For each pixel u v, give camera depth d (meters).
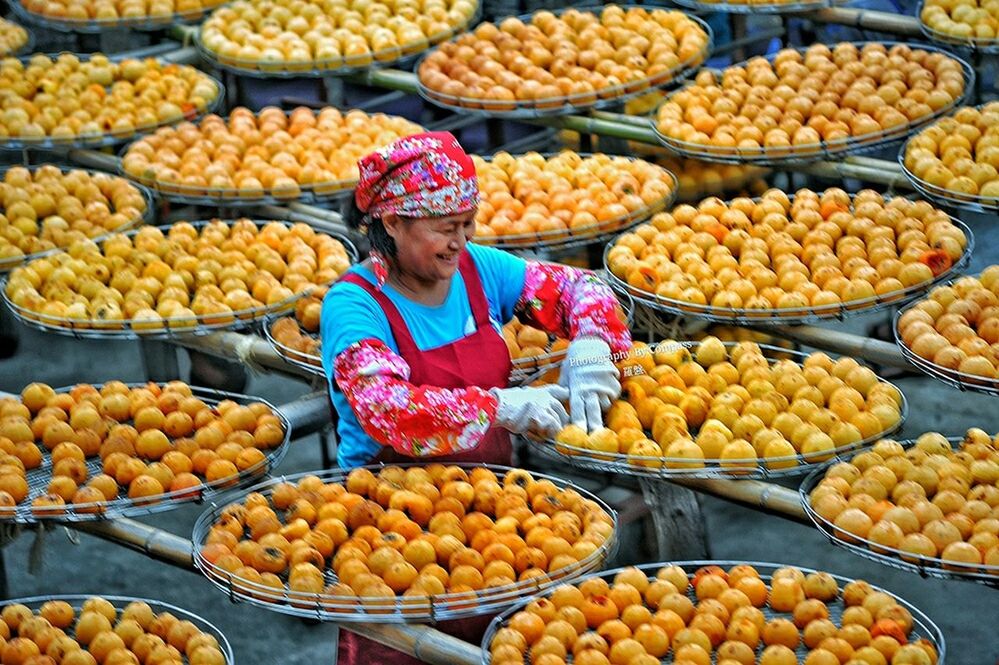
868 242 5.36
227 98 8.73
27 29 9.96
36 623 3.63
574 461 4.02
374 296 3.97
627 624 3.40
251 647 5.16
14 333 7.23
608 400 4.20
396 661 3.68
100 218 6.29
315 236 5.88
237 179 6.46
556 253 6.66
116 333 5.17
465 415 3.85
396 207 3.79
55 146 7.14
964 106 6.52
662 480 4.22
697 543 4.76
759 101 6.54
